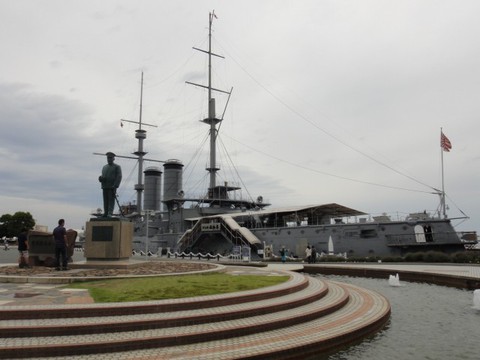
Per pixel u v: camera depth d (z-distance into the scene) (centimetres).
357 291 1745
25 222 8594
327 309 1236
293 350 870
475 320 1288
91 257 2072
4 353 761
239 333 952
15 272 1777
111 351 809
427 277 2283
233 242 4541
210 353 812
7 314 932
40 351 775
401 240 3416
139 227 6331
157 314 1004
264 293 1260
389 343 1019
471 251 3259
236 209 5766
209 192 5728
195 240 4962
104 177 2153
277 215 4728
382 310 1308
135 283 1447
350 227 3709
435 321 1272
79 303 1040
